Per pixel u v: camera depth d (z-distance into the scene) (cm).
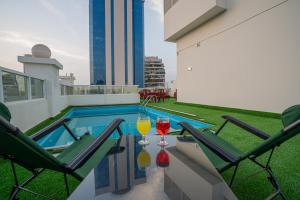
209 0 617
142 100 1103
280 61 447
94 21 4212
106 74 4369
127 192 72
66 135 395
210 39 701
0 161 178
